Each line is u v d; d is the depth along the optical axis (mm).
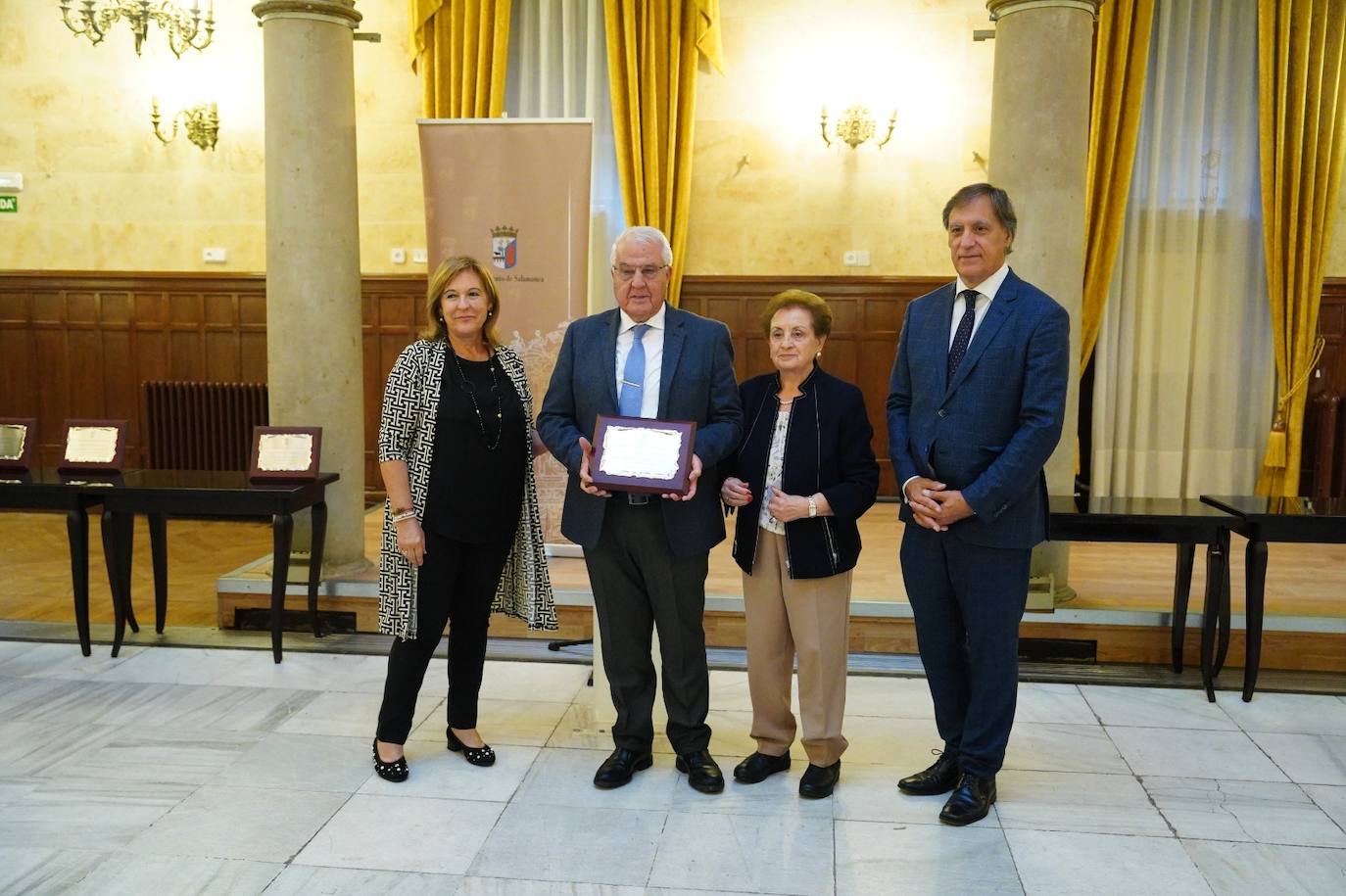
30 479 4164
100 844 2598
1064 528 3803
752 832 2686
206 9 6516
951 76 6684
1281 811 2842
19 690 3713
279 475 4137
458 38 6785
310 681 3850
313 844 2609
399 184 7074
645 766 3055
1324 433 6500
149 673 3924
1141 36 6312
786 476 2766
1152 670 4059
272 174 4469
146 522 7109
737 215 6922
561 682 3863
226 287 7246
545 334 4945
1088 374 6848
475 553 2982
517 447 2982
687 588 2842
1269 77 6309
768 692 2924
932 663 2867
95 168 7238
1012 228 2670
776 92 6805
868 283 6871
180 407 7211
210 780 2977
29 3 7129
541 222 4887
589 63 6781
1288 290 6430
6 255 7359
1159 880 2471
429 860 2537
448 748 3217
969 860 2557
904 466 2783
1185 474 6789
